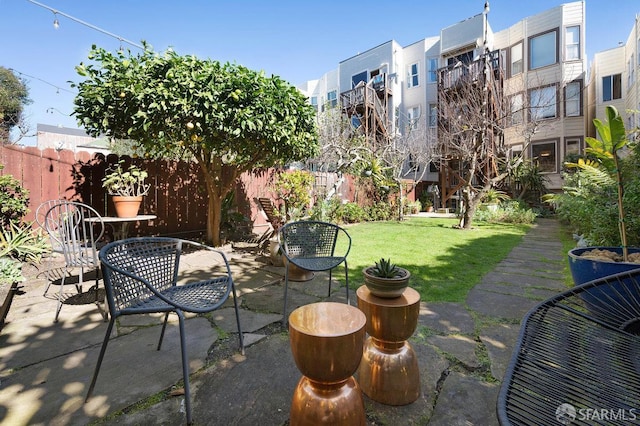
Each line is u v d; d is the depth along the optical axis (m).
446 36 13.54
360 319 1.19
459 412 1.32
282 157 4.71
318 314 1.23
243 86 3.74
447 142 9.98
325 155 8.99
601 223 3.15
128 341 1.92
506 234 6.25
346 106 13.43
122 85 3.39
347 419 1.09
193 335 2.00
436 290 2.82
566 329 1.34
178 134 3.81
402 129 14.58
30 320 2.21
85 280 3.13
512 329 2.06
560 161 11.44
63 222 2.47
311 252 2.70
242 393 1.44
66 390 1.46
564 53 11.33
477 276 3.26
